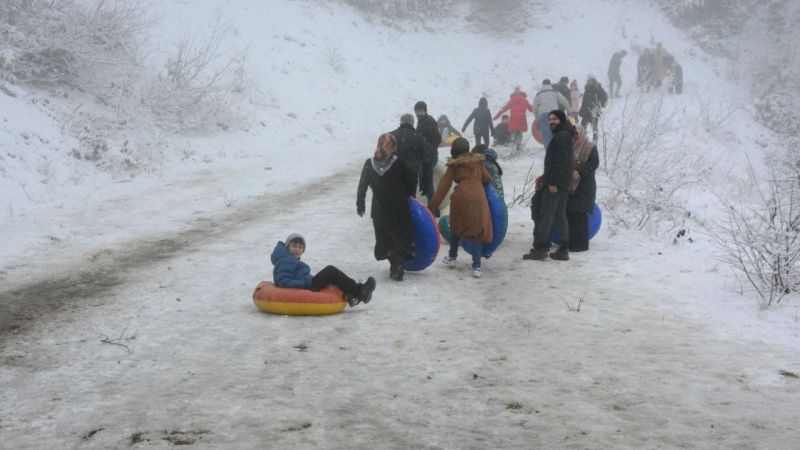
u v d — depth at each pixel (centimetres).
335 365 527
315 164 1681
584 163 896
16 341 589
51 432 416
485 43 3547
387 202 785
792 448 387
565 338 588
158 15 2234
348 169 1639
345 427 419
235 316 656
